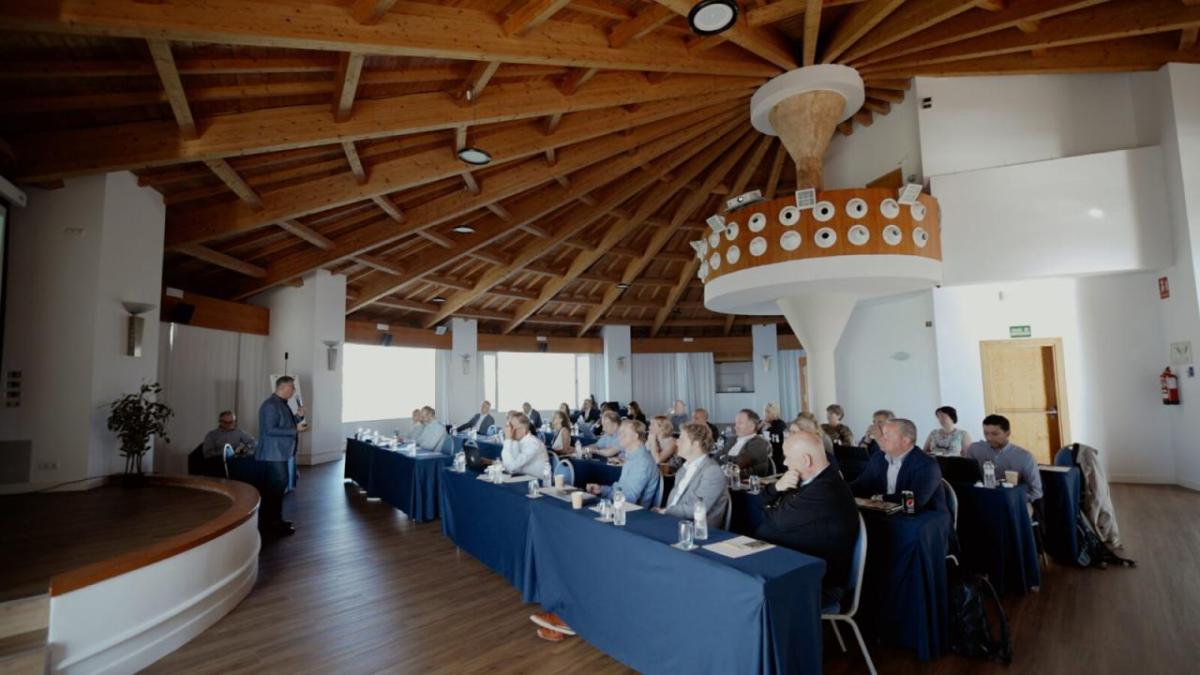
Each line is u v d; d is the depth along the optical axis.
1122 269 6.69
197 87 4.26
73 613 2.60
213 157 4.69
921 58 6.54
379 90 4.88
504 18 4.33
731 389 16.12
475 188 7.11
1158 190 6.64
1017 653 2.83
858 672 2.67
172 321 7.25
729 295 6.70
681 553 2.35
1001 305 7.49
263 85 4.45
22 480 4.63
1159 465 6.83
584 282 12.54
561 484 3.89
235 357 8.52
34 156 4.40
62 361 4.75
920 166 7.50
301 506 6.39
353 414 11.05
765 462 4.73
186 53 3.89
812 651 2.17
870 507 3.11
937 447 5.37
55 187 4.78
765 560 2.25
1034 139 7.28
